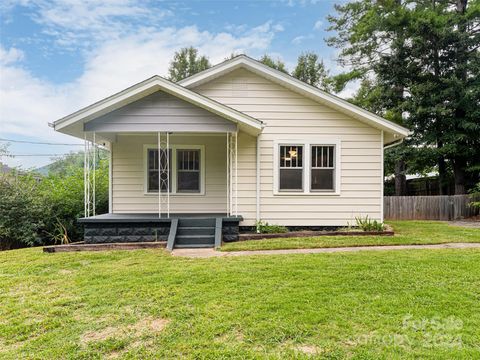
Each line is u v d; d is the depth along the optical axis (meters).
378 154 8.93
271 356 2.55
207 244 7.29
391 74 16.08
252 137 8.92
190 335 2.93
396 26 15.73
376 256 5.77
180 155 9.68
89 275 4.89
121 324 3.21
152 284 4.35
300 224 8.84
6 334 3.06
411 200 14.43
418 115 15.20
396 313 3.30
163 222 7.63
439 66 15.45
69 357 2.64
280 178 8.88
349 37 18.19
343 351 2.61
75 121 7.30
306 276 4.56
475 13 14.75
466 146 15.09
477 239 7.75
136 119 7.54
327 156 8.95
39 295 4.09
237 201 8.85
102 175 12.38
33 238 9.41
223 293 3.93
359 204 8.92
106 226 7.56
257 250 6.69
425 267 4.98
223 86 8.86
